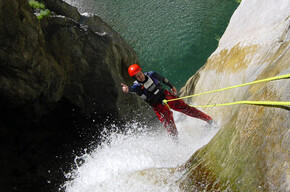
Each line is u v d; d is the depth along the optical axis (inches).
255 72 147.0
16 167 184.1
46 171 195.6
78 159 210.5
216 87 204.2
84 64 230.1
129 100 261.6
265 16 181.0
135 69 177.2
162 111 192.7
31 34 181.0
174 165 144.0
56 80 207.6
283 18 157.5
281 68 106.2
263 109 93.4
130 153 180.7
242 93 150.3
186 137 202.5
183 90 287.4
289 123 79.7
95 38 239.5
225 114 170.1
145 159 167.6
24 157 191.0
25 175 185.0
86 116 242.8
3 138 184.5
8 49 164.9
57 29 215.2
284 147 79.0
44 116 213.8
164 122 195.5
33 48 182.1
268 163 82.9
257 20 190.4
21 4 174.7
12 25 166.6
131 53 308.7
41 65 189.0
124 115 253.1
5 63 166.6
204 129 190.5
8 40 164.6
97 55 236.5
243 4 237.3
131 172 141.9
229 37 231.1
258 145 89.5
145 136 229.8
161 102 190.1
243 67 169.2
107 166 173.6
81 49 228.2
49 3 240.1
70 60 222.8
